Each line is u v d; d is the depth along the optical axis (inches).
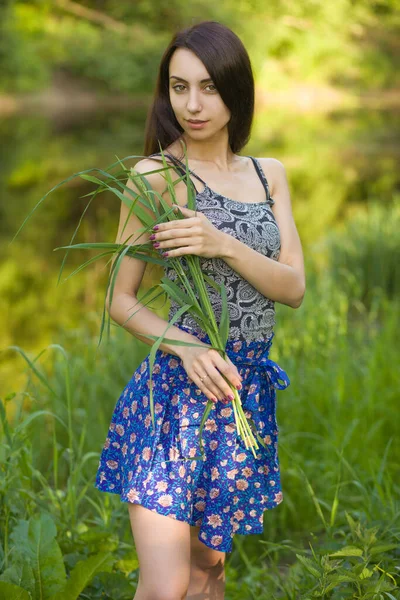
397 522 118.6
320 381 192.9
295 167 682.8
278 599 115.6
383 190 565.0
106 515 134.0
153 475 93.8
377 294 302.5
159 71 103.0
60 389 200.1
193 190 98.9
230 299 97.4
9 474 124.1
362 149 824.3
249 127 103.7
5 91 1255.5
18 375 231.8
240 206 99.7
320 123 1092.5
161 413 95.3
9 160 716.7
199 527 104.1
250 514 99.5
